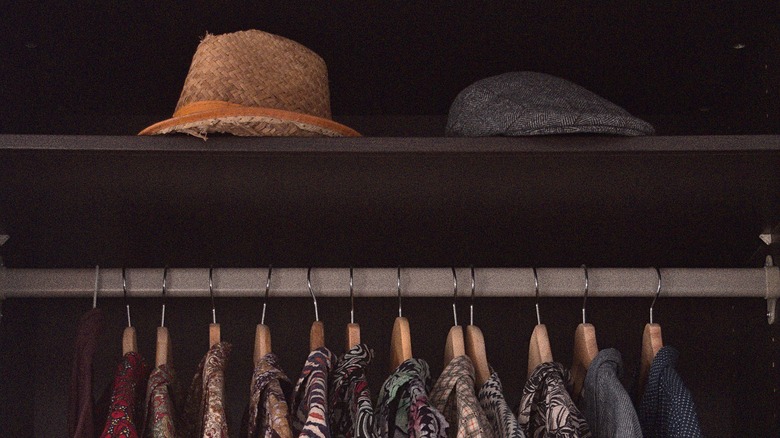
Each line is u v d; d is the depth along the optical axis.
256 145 1.13
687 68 1.44
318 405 1.10
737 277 1.27
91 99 1.53
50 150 1.11
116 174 1.19
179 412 1.27
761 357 1.36
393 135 1.61
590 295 1.27
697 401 1.59
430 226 1.39
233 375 1.59
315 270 1.28
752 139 1.12
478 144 1.13
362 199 1.28
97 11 1.27
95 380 1.58
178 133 1.13
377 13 1.30
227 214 1.34
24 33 1.33
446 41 1.37
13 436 1.42
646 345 1.25
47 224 1.36
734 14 1.28
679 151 1.12
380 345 1.60
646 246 1.47
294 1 1.26
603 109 1.16
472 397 1.12
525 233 1.42
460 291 1.27
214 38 1.22
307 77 1.25
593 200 1.29
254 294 1.27
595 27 1.33
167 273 1.28
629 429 1.11
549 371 1.17
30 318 1.51
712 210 1.31
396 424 1.14
